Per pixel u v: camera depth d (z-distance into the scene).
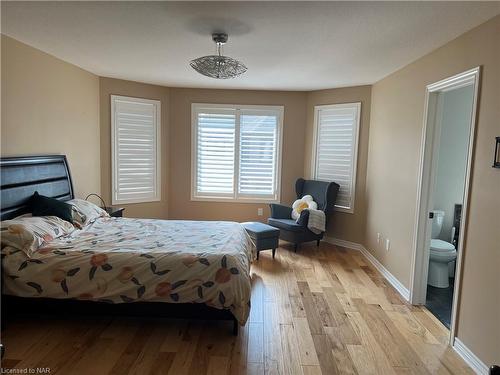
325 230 5.32
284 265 4.45
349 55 3.44
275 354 2.51
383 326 2.95
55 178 3.77
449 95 4.14
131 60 3.90
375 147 4.70
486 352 2.28
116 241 3.04
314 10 2.38
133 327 2.85
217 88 5.59
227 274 2.64
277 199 5.87
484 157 2.37
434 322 3.05
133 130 5.25
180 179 5.82
